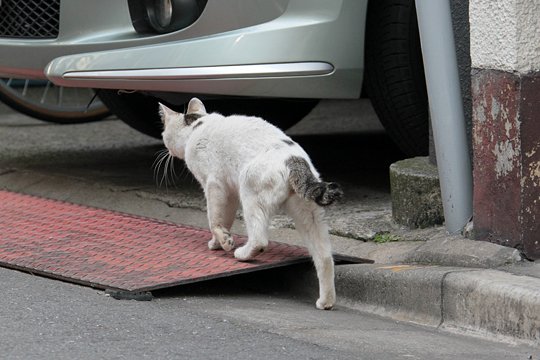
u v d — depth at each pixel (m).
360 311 8.43
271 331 7.54
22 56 11.39
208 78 10.00
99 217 10.53
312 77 10.03
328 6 9.98
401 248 9.11
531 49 8.11
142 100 13.04
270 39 9.90
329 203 7.60
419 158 10.12
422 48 8.98
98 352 6.88
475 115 8.52
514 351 7.19
